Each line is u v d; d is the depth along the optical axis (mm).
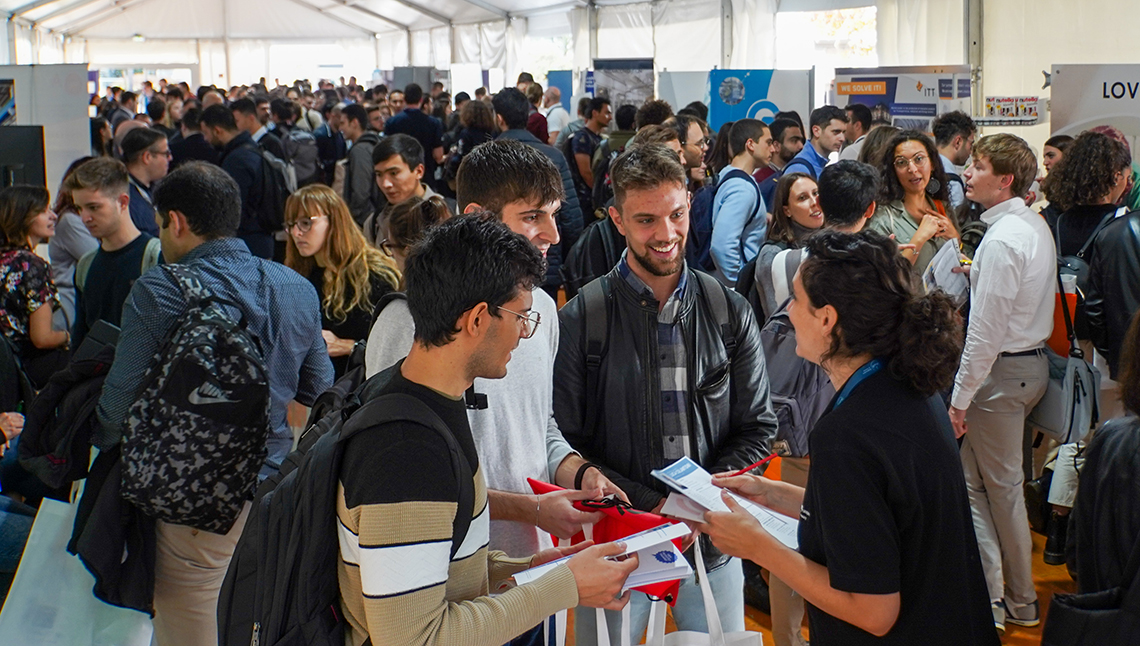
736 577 2080
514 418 1778
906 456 1388
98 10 23344
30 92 5188
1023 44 7129
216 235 2270
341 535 1253
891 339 1432
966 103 6562
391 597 1176
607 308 1990
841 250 1462
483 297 1245
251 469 2092
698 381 1978
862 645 1439
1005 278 2715
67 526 2414
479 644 1245
